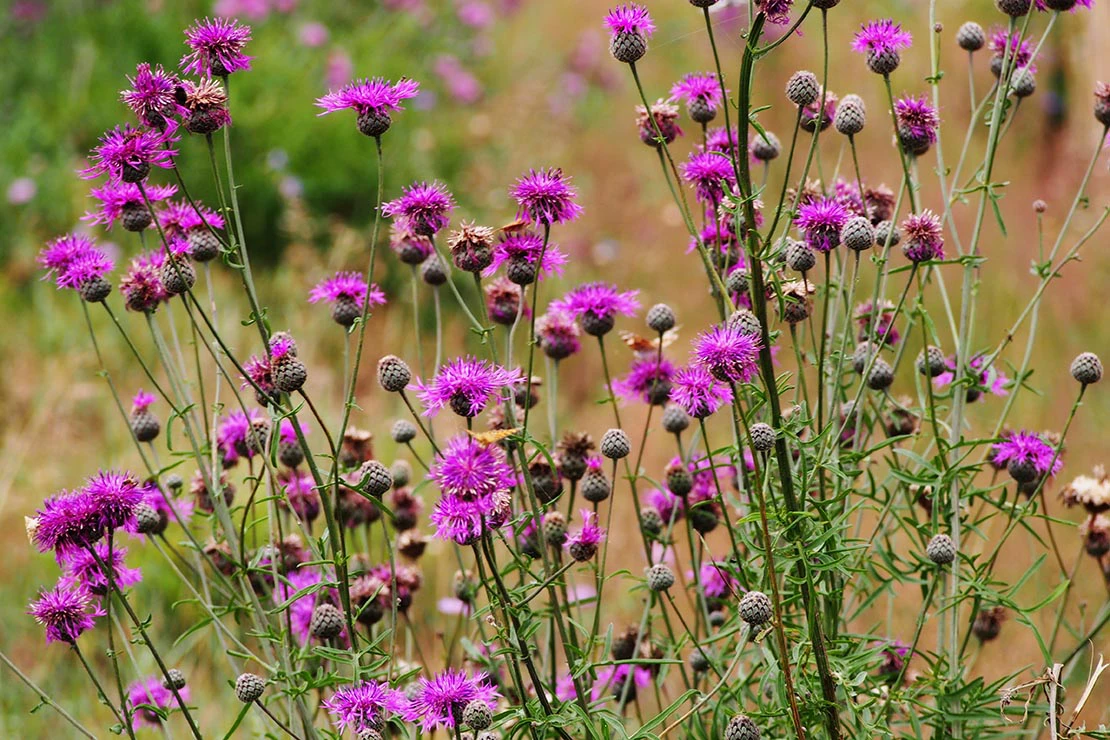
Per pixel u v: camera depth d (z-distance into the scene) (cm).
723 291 372
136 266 447
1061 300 954
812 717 384
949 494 439
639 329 1032
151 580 704
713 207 454
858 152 1163
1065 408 841
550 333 466
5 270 1071
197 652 664
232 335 954
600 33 1606
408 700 384
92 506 369
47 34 1321
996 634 494
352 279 446
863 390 452
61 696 643
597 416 923
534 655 449
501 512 358
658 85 1509
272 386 444
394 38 1430
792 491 370
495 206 1227
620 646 472
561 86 1462
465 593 493
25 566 742
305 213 1109
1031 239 1032
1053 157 1149
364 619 464
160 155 387
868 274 917
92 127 1202
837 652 404
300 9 1441
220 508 429
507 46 1616
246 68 404
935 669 408
